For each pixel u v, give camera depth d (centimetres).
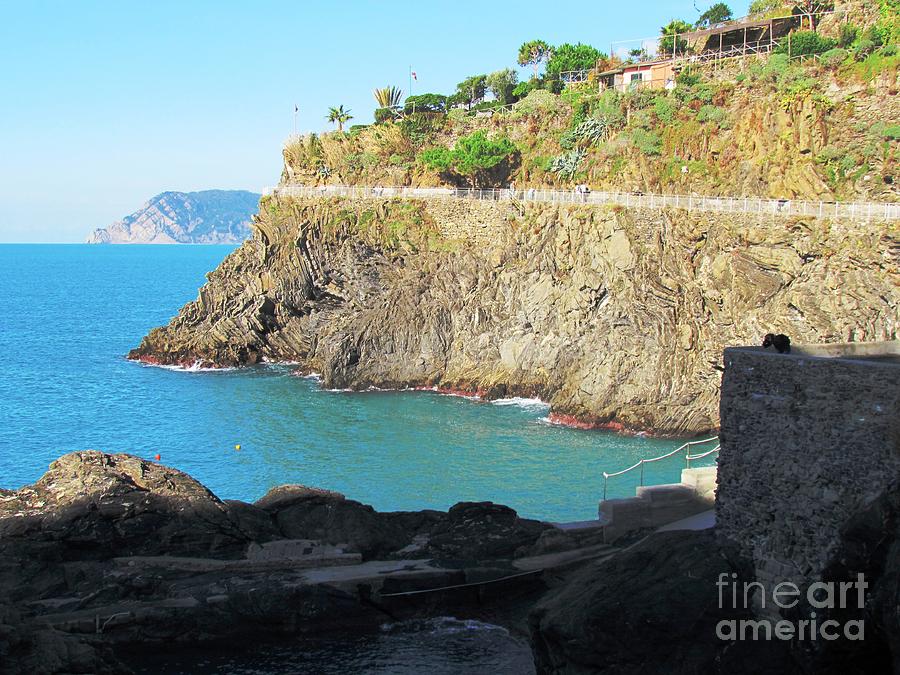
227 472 5519
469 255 8694
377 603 3272
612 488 5078
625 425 6656
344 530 3562
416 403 7675
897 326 6069
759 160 7706
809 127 7494
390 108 12238
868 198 7125
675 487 3728
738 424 2650
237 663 3031
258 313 9688
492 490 5050
